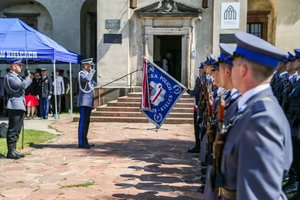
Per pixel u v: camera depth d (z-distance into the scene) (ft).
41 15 78.59
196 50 61.11
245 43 7.70
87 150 33.65
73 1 76.02
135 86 61.31
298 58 21.31
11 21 53.01
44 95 59.41
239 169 7.18
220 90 14.33
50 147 34.81
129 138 40.60
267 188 6.79
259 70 7.66
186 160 30.07
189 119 52.54
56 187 22.40
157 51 65.98
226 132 8.09
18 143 36.01
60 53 55.21
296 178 21.61
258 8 71.97
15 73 29.78
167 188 22.38
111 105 56.59
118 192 21.50
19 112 29.94
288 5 68.44
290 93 21.01
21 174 25.29
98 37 61.36
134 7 60.85
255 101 7.52
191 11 60.23
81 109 34.32
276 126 7.02
